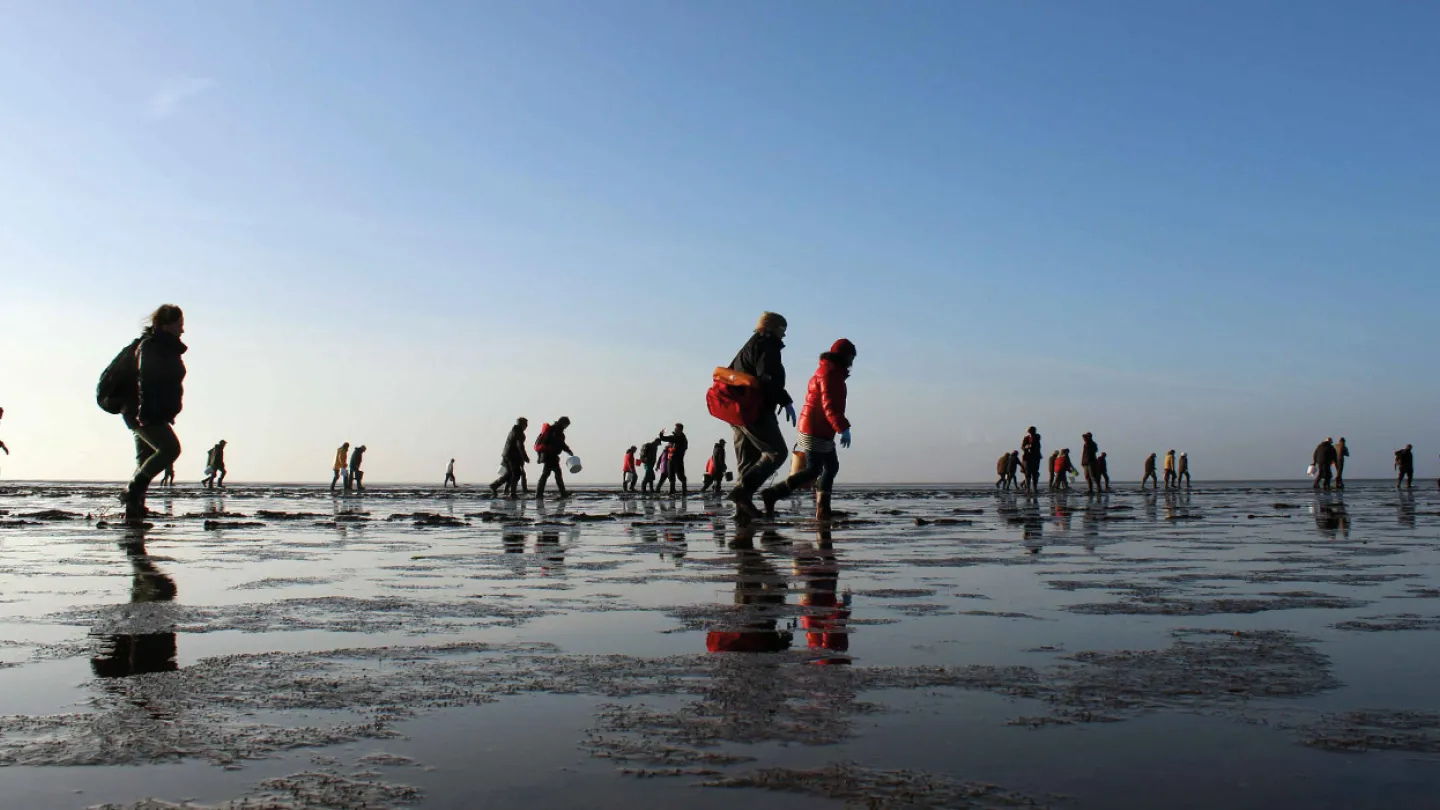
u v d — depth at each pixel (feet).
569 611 12.95
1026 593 14.94
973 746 6.54
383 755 6.34
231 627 11.59
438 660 9.53
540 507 57.62
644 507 57.93
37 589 15.23
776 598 14.35
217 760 6.24
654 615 12.61
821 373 36.37
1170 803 5.45
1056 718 7.28
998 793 5.60
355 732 6.89
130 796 5.57
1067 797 5.54
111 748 6.49
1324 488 128.16
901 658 9.64
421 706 7.64
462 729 6.97
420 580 16.69
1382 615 12.57
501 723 7.13
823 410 36.40
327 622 11.96
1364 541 27.14
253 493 93.61
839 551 23.22
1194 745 6.57
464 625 11.79
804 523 36.14
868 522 36.88
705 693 8.08
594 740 6.68
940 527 34.37
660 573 17.90
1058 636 10.98
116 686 8.34
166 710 7.52
